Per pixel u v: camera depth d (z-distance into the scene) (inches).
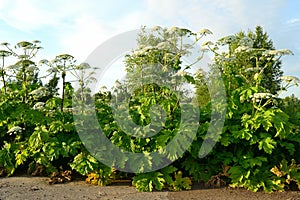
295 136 272.2
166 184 260.8
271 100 264.1
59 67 302.0
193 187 259.0
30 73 326.3
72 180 281.3
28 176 296.8
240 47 275.1
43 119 300.4
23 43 318.7
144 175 260.2
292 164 258.1
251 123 254.2
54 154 277.0
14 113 310.2
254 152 271.6
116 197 235.6
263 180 251.3
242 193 243.1
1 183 274.7
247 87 271.7
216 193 243.4
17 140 330.6
